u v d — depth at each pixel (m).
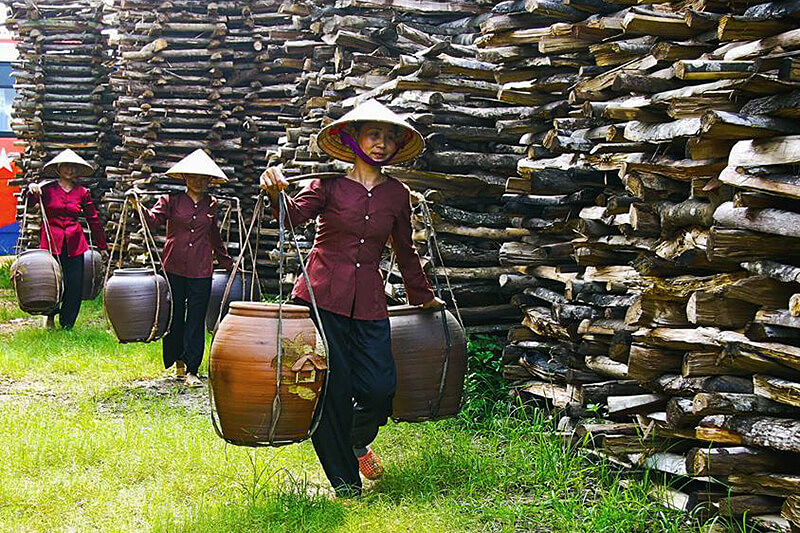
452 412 5.13
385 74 8.50
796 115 3.92
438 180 7.00
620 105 4.91
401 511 4.62
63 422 6.40
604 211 5.44
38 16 15.44
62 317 10.75
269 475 5.27
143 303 7.59
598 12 5.74
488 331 7.29
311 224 10.60
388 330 4.86
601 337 5.53
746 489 4.31
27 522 4.57
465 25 8.35
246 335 4.21
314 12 10.46
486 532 4.43
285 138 11.25
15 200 22.86
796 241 4.17
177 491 5.01
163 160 13.28
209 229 8.23
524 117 6.59
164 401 7.39
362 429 4.89
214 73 13.05
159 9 13.12
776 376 4.13
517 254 6.43
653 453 4.89
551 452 5.29
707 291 4.32
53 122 15.59
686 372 4.46
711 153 4.36
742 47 4.42
